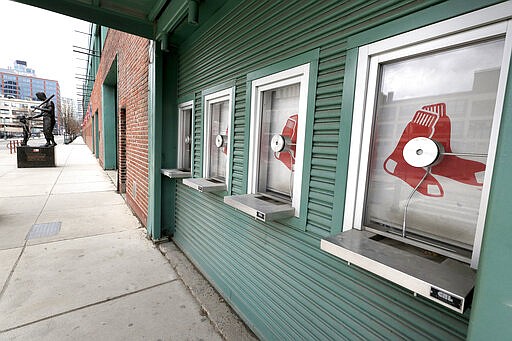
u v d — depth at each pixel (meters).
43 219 4.20
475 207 0.95
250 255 2.05
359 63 1.23
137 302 2.28
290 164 1.78
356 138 1.25
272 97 1.95
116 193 6.23
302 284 1.58
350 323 1.30
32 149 9.73
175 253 3.21
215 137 2.69
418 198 1.10
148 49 3.53
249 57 2.02
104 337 1.87
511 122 0.56
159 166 3.42
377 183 1.24
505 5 0.81
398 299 1.11
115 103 9.87
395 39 1.09
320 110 1.45
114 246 3.35
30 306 2.14
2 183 6.84
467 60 0.95
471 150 0.95
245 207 1.66
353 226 1.29
